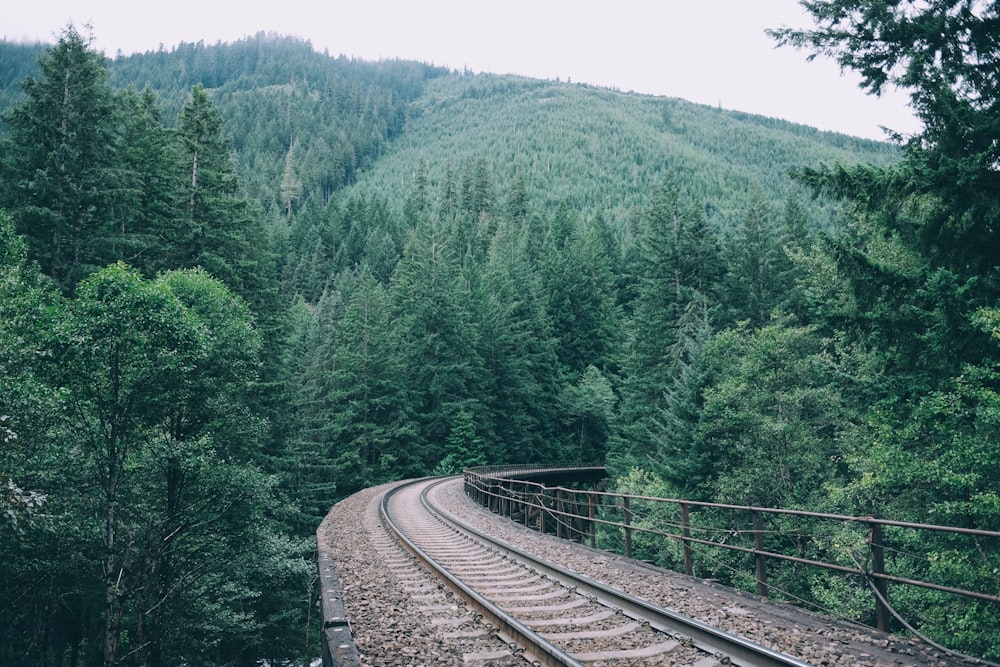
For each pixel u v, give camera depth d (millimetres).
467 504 26469
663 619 7059
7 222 14891
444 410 54906
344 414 46219
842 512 17047
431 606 8703
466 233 112438
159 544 15711
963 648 11055
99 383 14039
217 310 17734
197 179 28188
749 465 21281
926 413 10648
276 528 26359
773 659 5434
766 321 37719
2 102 162250
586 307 71875
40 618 15016
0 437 10875
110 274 13812
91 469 14562
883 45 11516
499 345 61469
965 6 10680
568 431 64062
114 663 13359
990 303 10719
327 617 7855
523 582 10211
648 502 25859
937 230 11328
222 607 19234
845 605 14125
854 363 20562
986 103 10969
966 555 10742
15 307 13086
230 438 18391
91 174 23016
